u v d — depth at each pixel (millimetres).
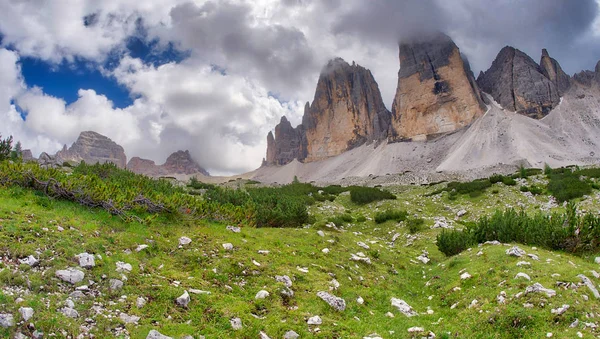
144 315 10562
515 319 12180
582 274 14656
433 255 25469
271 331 11070
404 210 43562
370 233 37219
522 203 41531
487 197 45438
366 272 18797
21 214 14609
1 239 11961
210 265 14938
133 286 11742
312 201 51156
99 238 14578
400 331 12383
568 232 20766
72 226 14922
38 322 8906
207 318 11062
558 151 194875
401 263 22188
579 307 12141
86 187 18719
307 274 15922
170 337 9562
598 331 11008
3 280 10016
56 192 18141
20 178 18188
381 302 15273
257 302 12523
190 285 12828
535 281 14555
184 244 16625
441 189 54000
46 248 12273
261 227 25297
